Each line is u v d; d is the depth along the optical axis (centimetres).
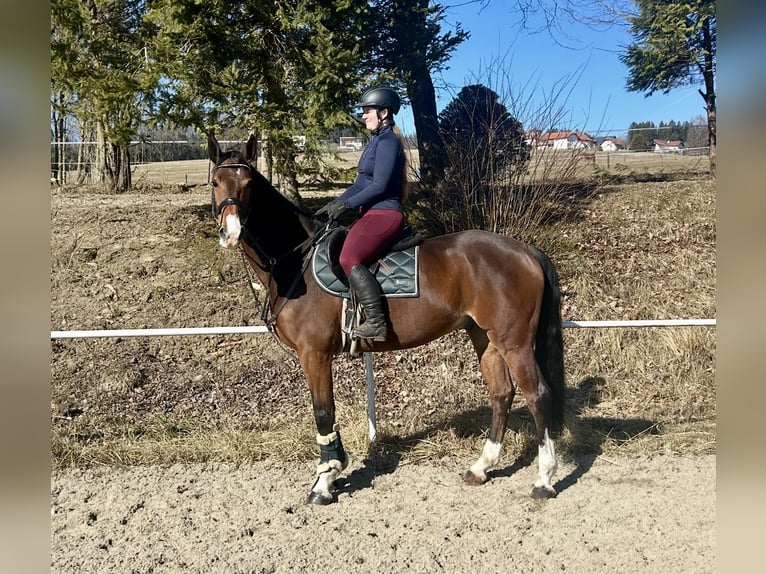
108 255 808
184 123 719
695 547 332
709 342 618
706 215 934
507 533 351
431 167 872
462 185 780
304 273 386
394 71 772
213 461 456
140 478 432
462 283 388
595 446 465
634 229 898
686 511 370
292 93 759
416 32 859
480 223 788
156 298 722
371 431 469
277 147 763
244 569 320
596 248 843
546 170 791
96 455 459
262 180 380
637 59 1304
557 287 400
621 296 739
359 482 422
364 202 377
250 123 732
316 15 720
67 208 988
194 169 1931
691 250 834
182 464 454
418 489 409
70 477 434
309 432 482
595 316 706
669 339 625
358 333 373
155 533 357
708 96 1260
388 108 385
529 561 323
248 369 615
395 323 383
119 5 805
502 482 417
